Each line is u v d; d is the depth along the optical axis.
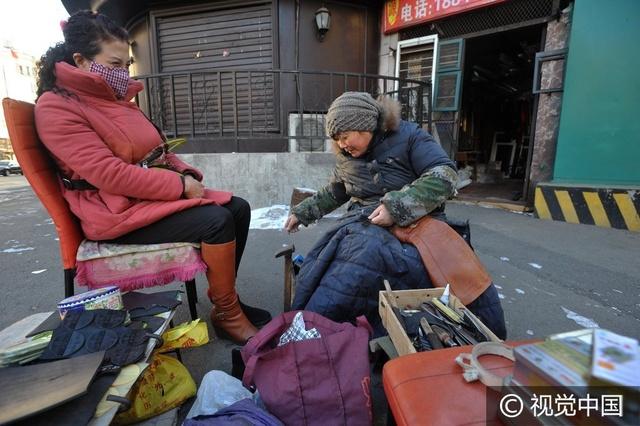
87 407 0.83
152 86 5.31
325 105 5.46
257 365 1.08
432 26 5.23
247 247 3.09
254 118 5.34
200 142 5.27
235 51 5.29
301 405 1.00
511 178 8.17
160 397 1.16
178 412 1.21
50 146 1.28
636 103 3.58
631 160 3.68
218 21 5.27
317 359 1.06
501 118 9.34
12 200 7.17
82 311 1.11
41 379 0.84
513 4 4.52
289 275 1.78
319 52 5.33
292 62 5.21
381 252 1.41
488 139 9.40
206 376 1.17
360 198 1.71
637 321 1.88
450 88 5.32
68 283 1.45
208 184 4.14
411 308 1.30
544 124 4.36
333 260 1.50
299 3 5.10
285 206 4.14
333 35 5.37
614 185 3.76
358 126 1.47
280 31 5.11
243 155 4.11
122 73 1.48
